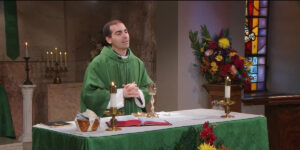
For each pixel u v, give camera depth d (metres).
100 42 7.31
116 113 2.55
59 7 7.71
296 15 5.48
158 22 5.73
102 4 7.59
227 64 4.89
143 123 2.75
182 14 5.41
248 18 5.88
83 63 7.86
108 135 2.38
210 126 2.78
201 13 5.50
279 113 4.62
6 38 6.88
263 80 5.92
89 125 2.49
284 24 5.67
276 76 5.78
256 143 3.24
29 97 6.42
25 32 7.20
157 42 5.74
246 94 5.62
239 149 3.11
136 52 6.71
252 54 5.86
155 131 2.59
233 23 5.61
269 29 5.91
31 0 7.27
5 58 6.88
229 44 5.13
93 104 3.36
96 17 7.71
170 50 5.54
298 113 4.66
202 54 5.23
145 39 6.54
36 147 2.78
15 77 7.04
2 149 4.63
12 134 6.54
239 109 5.00
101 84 3.46
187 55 5.45
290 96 4.57
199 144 2.77
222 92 4.96
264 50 5.93
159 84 5.75
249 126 3.19
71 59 7.88
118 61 3.64
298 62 5.44
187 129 2.77
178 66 5.43
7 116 6.54
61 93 7.06
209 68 5.14
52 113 6.94
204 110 3.72
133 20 6.82
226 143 3.01
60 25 7.73
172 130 2.68
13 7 6.97
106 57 3.60
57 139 2.56
